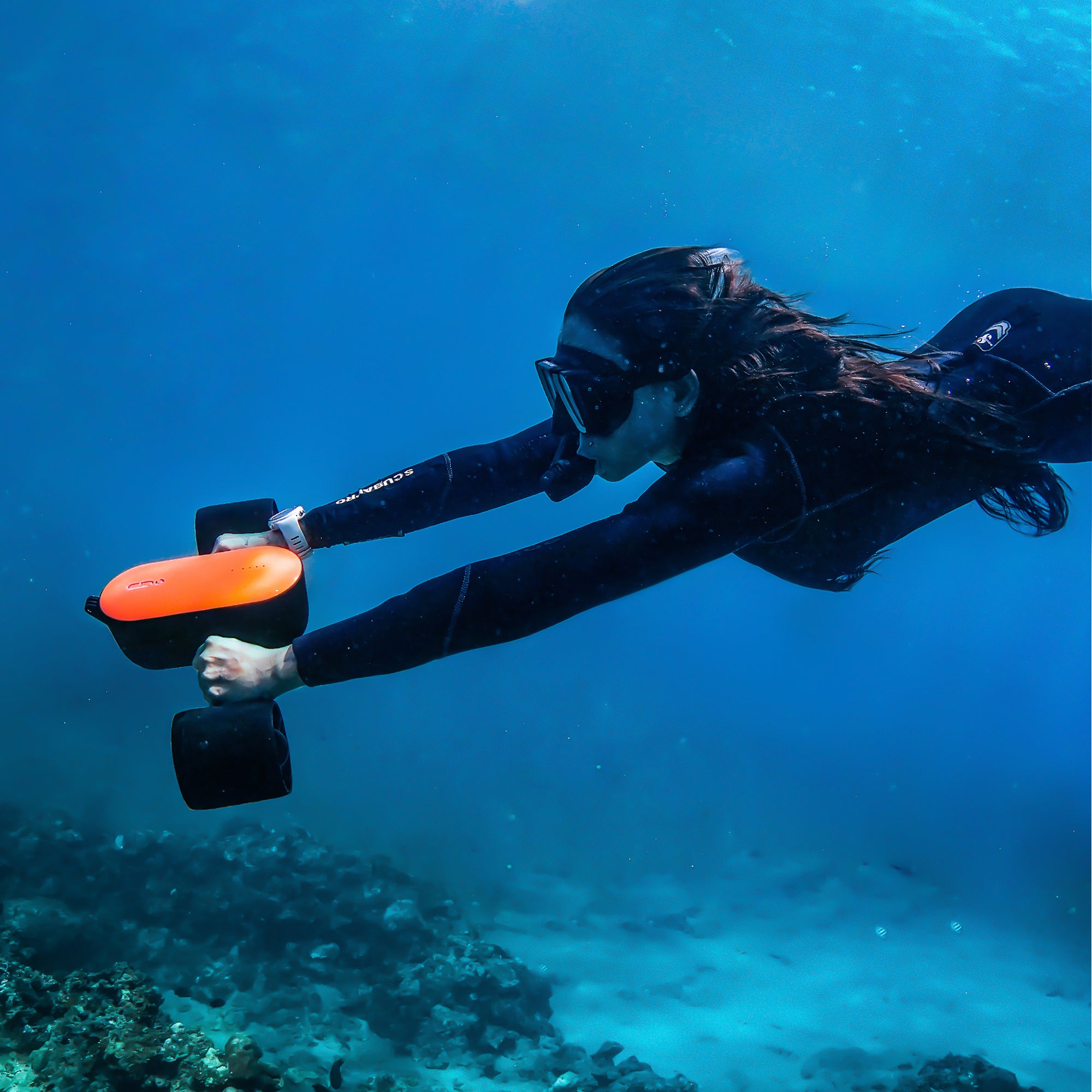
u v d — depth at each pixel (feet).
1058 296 6.23
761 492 4.49
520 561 4.21
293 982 18.26
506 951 21.93
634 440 4.94
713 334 4.78
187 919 19.17
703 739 47.09
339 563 53.47
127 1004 10.80
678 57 71.15
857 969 25.67
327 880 20.75
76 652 36.73
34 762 28.71
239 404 86.69
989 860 36.63
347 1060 16.46
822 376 4.82
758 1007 22.76
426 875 27.09
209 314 83.71
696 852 33.14
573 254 89.45
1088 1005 25.29
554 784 37.11
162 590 4.38
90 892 19.27
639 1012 21.63
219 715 4.11
